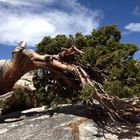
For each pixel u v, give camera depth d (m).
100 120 13.82
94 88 13.22
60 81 16.09
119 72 12.95
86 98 12.83
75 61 15.38
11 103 17.86
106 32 15.20
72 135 12.27
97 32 15.48
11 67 15.97
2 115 17.00
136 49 13.77
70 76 15.43
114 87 12.50
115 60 13.39
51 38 16.77
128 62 13.36
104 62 13.80
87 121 13.51
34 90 17.25
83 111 15.05
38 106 19.22
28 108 18.75
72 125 13.08
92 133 12.41
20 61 15.73
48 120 13.84
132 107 13.53
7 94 16.27
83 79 13.92
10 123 14.57
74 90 15.91
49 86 16.75
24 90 17.41
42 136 12.38
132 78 13.33
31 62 15.61
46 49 16.23
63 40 16.06
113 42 14.56
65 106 16.92
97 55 13.81
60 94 16.27
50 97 16.25
